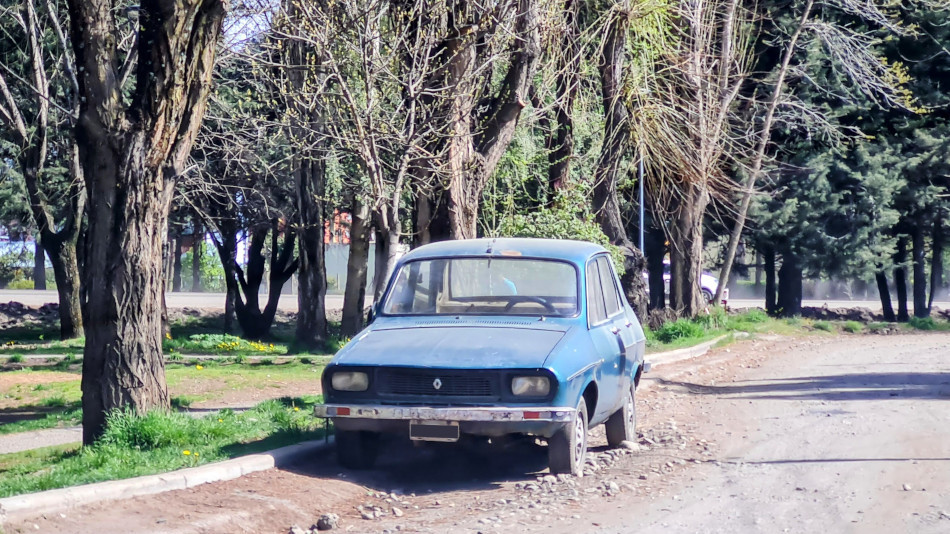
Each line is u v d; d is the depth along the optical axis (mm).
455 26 13195
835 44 28500
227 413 10469
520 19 14578
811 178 32781
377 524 6711
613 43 22359
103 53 8938
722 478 8109
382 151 14734
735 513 6867
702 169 25078
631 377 9883
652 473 8289
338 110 12969
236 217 31047
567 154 22078
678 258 27672
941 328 33438
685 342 22844
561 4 16406
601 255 9945
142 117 9055
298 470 8164
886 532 6316
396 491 7742
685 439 10133
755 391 14586
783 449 9469
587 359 8188
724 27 25922
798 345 25062
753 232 34531
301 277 25375
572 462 7988
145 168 9117
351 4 12352
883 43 32750
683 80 24656
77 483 7129
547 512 6926
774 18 31031
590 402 8555
